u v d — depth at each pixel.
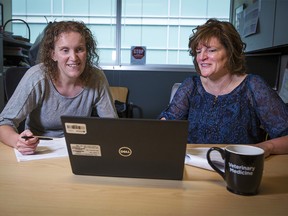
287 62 2.37
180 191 0.68
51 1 3.21
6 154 0.95
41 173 0.79
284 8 1.93
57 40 1.26
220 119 1.26
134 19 3.19
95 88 1.44
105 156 0.73
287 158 0.95
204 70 1.25
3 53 2.47
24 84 1.29
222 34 1.21
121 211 0.58
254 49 2.46
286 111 1.18
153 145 0.70
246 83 1.26
